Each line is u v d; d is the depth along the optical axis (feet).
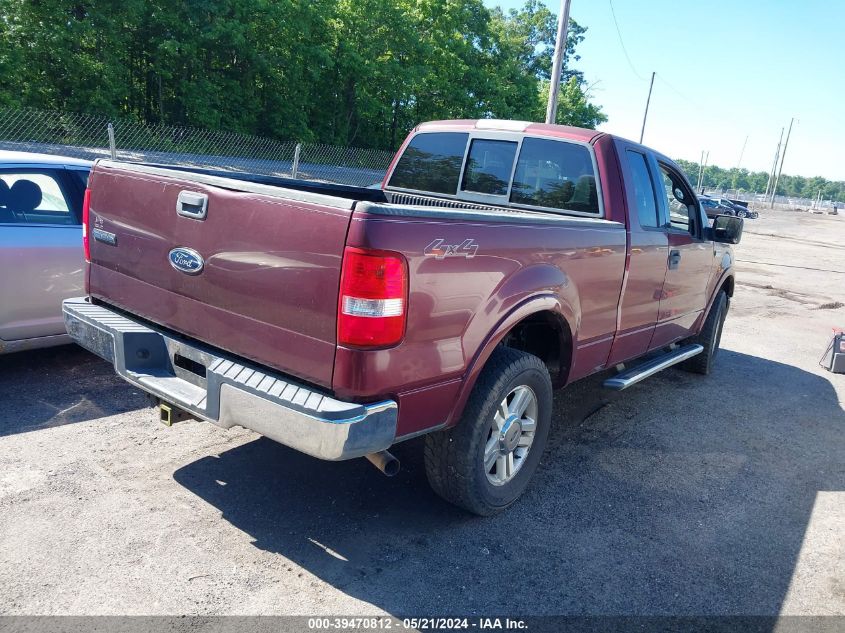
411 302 8.17
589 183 13.10
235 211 8.75
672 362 16.51
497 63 146.61
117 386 15.07
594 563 9.91
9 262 14.24
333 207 7.82
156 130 73.67
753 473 13.79
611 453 14.17
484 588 9.05
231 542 9.61
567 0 44.01
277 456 12.42
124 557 9.03
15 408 13.47
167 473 11.44
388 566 9.36
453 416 9.53
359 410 7.88
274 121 114.83
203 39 101.14
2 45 84.94
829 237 114.93
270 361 8.70
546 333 12.88
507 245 9.61
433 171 15.57
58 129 62.54
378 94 129.29
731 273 20.17
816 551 10.84
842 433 16.85
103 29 91.20
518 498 11.73
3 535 9.27
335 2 117.19
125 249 10.55
